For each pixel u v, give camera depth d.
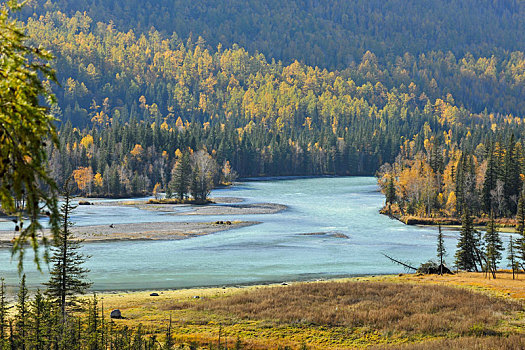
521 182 138.75
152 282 62.22
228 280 64.38
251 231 106.06
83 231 99.81
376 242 95.81
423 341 36.31
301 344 36.22
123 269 69.38
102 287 58.94
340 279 65.25
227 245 89.75
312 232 106.00
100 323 36.91
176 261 75.56
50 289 37.75
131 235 97.75
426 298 49.44
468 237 77.31
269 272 69.62
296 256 81.19
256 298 49.97
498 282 62.38
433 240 100.00
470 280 64.06
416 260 80.12
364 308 45.94
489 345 31.86
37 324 32.81
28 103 6.37
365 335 38.66
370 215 136.50
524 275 69.50
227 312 45.22
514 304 47.19
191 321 41.97
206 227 110.25
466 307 45.59
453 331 38.59
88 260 75.06
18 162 6.21
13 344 32.06
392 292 52.38
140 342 33.22
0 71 6.32
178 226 110.75
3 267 66.62
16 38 6.44
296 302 48.25
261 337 38.06
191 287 60.00
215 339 36.72
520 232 110.25
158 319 42.53
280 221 121.94
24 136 6.32
